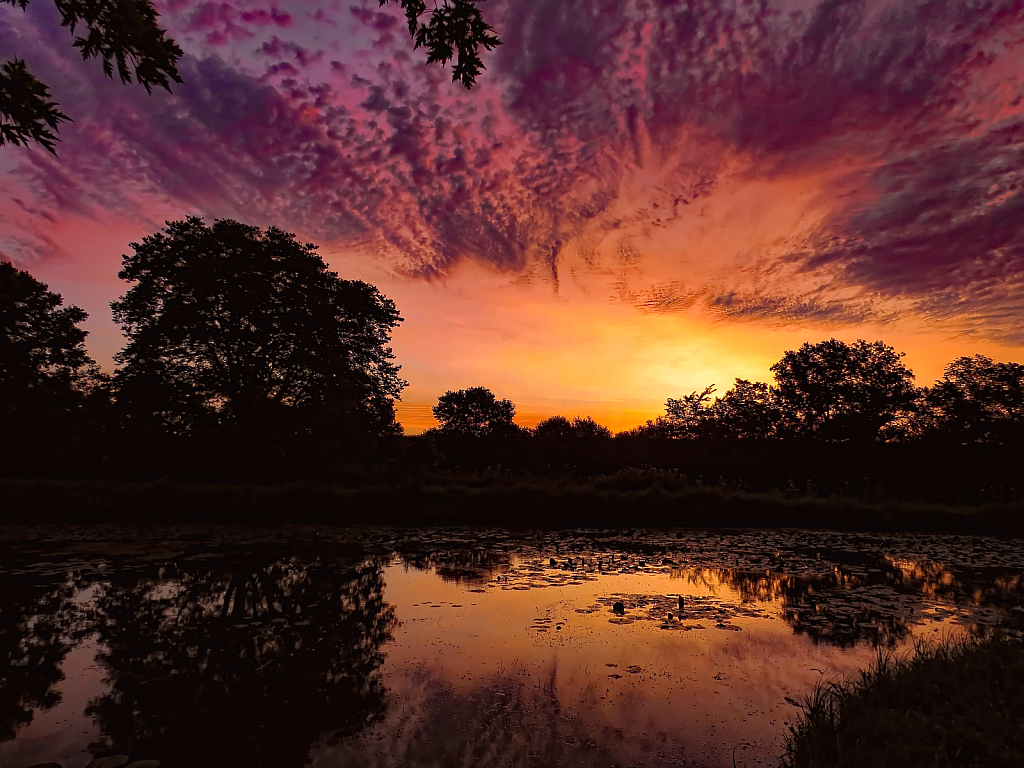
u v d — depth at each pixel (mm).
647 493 14664
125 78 4504
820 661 4777
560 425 35344
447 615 6059
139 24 4242
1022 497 17188
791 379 44562
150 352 17672
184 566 8398
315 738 3404
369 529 12195
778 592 7293
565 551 10164
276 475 17203
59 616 5961
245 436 17875
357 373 20516
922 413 41750
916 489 18781
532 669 4551
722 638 5355
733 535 12227
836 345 43438
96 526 11828
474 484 16344
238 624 5691
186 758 3160
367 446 18844
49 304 24438
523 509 13797
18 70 3943
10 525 11797
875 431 38844
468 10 4648
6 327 22547
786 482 19922
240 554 9320
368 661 4715
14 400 18547
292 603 6523
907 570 8820
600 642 5211
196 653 4887
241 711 3783
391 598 6766
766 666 4656
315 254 20953
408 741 3373
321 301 19453
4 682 4254
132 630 5516
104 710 3781
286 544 10297
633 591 7211
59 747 3285
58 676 4379
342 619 5902
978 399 39125
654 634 5453
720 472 21797
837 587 7605
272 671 4488
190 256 18250
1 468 16844
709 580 7953
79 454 17453
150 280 18234
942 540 11750
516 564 8922
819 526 13586
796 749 3014
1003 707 3121
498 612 6184
